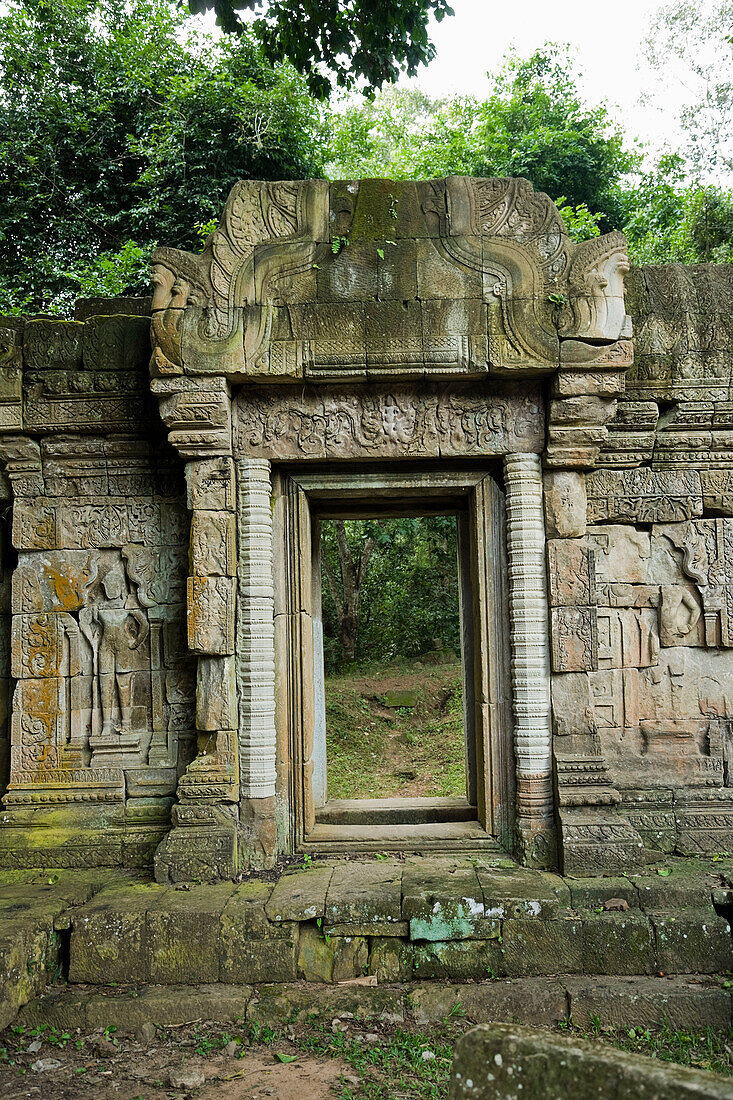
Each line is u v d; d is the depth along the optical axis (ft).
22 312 42.65
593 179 52.75
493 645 20.92
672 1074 7.04
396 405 20.54
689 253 49.85
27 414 22.17
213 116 45.44
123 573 22.35
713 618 21.38
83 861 20.79
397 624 55.67
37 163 46.47
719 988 15.72
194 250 45.34
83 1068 14.34
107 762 21.71
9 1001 15.46
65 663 22.04
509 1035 8.10
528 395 20.53
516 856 19.86
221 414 19.67
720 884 17.85
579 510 20.48
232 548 20.13
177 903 17.47
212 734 19.90
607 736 21.09
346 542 55.26
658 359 21.26
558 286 19.56
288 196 19.99
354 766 37.32
